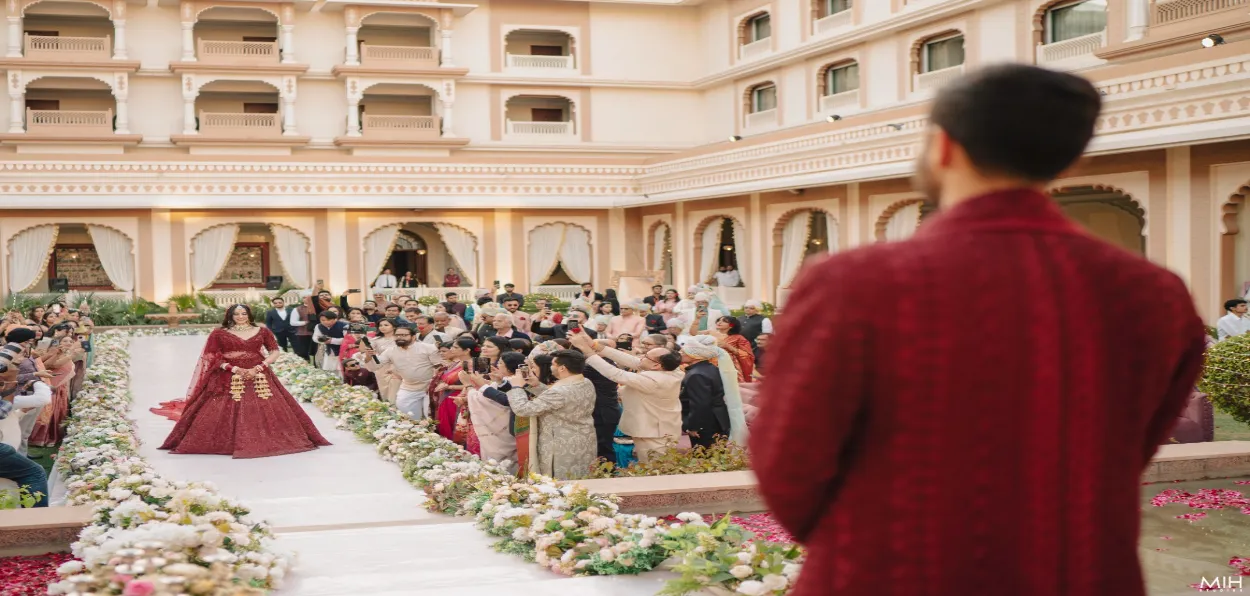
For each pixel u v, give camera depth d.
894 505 1.47
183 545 4.35
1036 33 24.44
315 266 29.55
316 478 8.05
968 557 1.46
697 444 8.30
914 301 1.44
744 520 6.45
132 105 31.28
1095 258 1.53
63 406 11.34
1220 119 15.20
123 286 28.25
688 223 29.72
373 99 34.31
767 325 13.73
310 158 28.77
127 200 27.23
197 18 31.47
